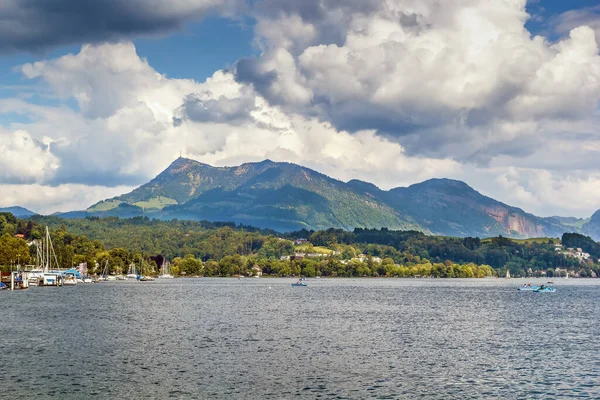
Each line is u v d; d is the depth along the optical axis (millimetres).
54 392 68688
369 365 85000
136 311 163250
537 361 89250
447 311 176750
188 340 106375
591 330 127938
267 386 72438
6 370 79312
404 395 69438
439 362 87875
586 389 72688
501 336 116875
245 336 112438
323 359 89062
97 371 79188
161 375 77312
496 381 76250
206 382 73938
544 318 156500
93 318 142000
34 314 149625
